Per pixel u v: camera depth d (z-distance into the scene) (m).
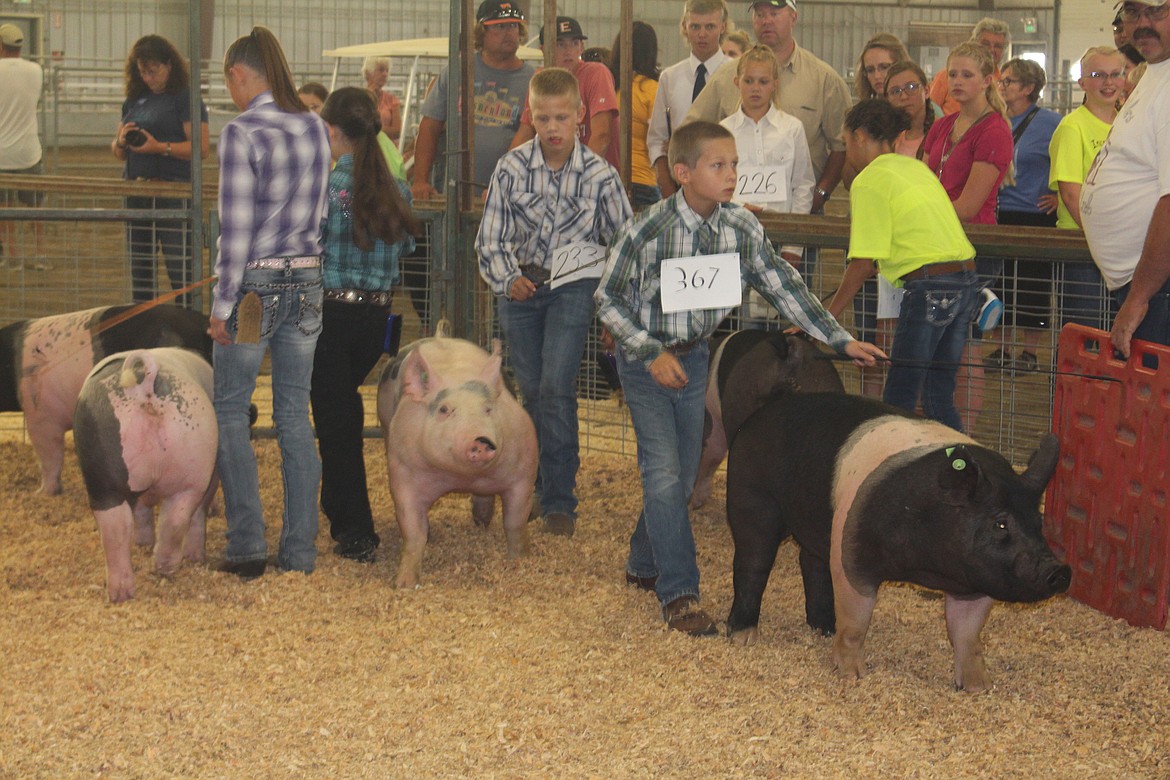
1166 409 4.73
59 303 9.89
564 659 4.48
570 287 5.92
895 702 4.15
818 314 4.69
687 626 4.75
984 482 3.83
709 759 3.71
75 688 4.14
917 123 7.36
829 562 4.31
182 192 7.98
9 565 5.45
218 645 4.57
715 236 4.60
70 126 12.34
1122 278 5.15
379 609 5.00
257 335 5.04
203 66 12.57
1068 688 4.32
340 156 5.52
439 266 7.77
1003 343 6.74
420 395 5.23
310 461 5.40
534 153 5.88
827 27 14.42
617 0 11.65
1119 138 5.02
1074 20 15.48
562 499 6.17
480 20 8.02
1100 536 5.12
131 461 4.89
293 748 3.75
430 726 3.90
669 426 4.75
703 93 7.75
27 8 11.38
